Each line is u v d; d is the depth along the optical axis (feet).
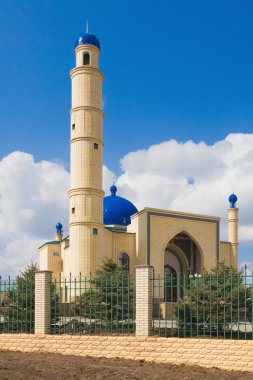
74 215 127.13
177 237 147.95
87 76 132.36
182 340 48.80
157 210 138.62
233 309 58.39
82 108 131.03
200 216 147.13
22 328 62.49
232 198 159.33
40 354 53.98
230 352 46.01
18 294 65.05
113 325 61.46
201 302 59.67
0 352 55.42
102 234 128.36
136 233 139.33
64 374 40.63
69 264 127.54
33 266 74.69
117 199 165.48
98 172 130.00
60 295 63.05
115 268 101.96
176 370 44.39
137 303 52.13
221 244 153.69
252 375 42.39
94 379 38.86
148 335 51.11
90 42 134.82
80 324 61.87
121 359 50.65
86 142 129.18
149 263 134.21
